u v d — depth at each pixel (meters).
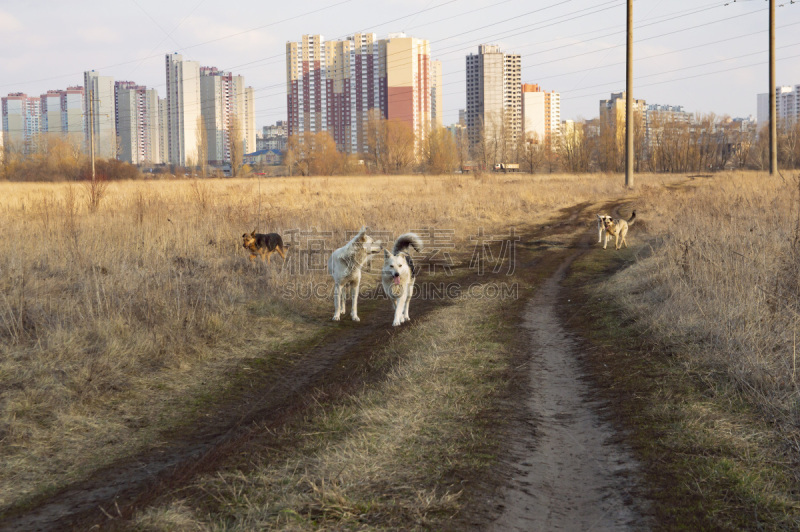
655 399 6.13
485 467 4.76
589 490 4.49
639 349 7.83
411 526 3.90
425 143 95.88
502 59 157.75
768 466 4.66
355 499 4.21
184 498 4.27
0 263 11.08
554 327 9.50
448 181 44.88
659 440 5.21
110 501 4.45
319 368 7.96
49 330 7.89
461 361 7.55
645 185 37.97
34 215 18.16
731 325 7.44
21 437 5.48
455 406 6.06
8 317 8.23
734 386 6.17
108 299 8.99
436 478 4.56
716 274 9.59
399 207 23.86
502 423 5.66
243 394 7.04
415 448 5.07
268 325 9.74
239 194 32.31
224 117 154.25
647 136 108.06
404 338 8.87
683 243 12.05
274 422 5.84
